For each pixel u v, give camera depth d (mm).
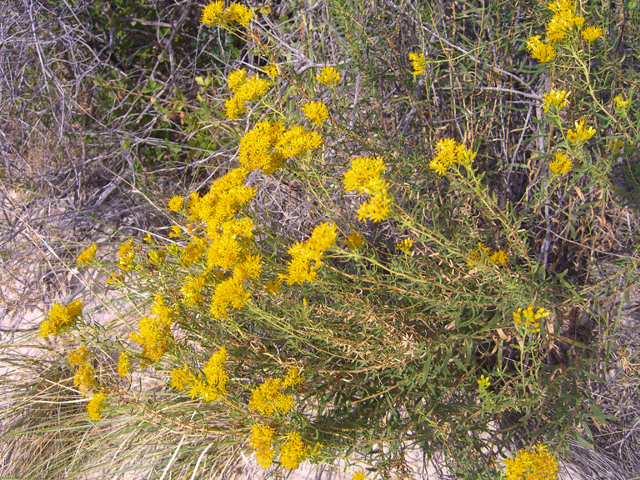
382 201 1506
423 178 2328
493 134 2719
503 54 2549
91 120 3758
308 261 1654
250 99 1873
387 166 2232
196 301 1928
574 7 1845
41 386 2701
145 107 3705
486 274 1848
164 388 2469
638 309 2318
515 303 1872
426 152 2588
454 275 2107
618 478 2062
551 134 2232
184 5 3959
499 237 2441
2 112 3514
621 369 2195
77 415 2582
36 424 2646
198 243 1986
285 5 3371
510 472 1564
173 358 1935
